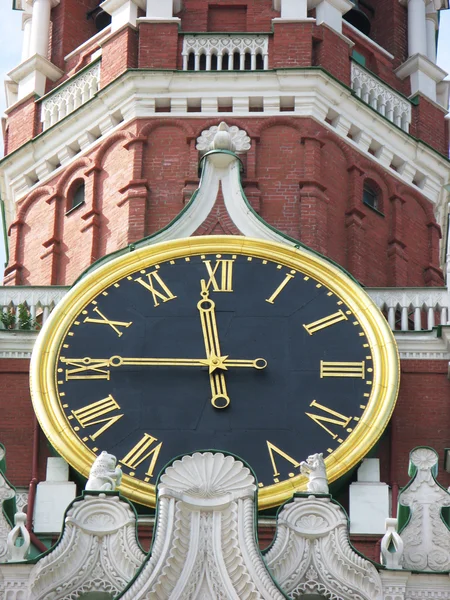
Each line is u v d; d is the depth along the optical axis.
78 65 62.50
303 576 46.00
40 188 59.75
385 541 46.66
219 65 59.66
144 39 60.12
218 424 50.91
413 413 52.16
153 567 45.28
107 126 59.53
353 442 50.53
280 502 49.53
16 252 59.16
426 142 61.12
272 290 53.16
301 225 57.16
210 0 61.88
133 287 53.19
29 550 47.53
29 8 64.69
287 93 59.16
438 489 48.31
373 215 58.59
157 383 51.56
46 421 50.88
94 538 46.22
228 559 45.56
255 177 57.75
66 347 52.16
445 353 53.00
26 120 61.41
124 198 57.62
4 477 47.97
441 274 59.16
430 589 46.12
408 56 63.62
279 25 60.28
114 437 50.72
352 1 64.62
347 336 52.31
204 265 53.59
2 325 54.12
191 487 46.06
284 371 51.75
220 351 52.09
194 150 58.25
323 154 58.53
